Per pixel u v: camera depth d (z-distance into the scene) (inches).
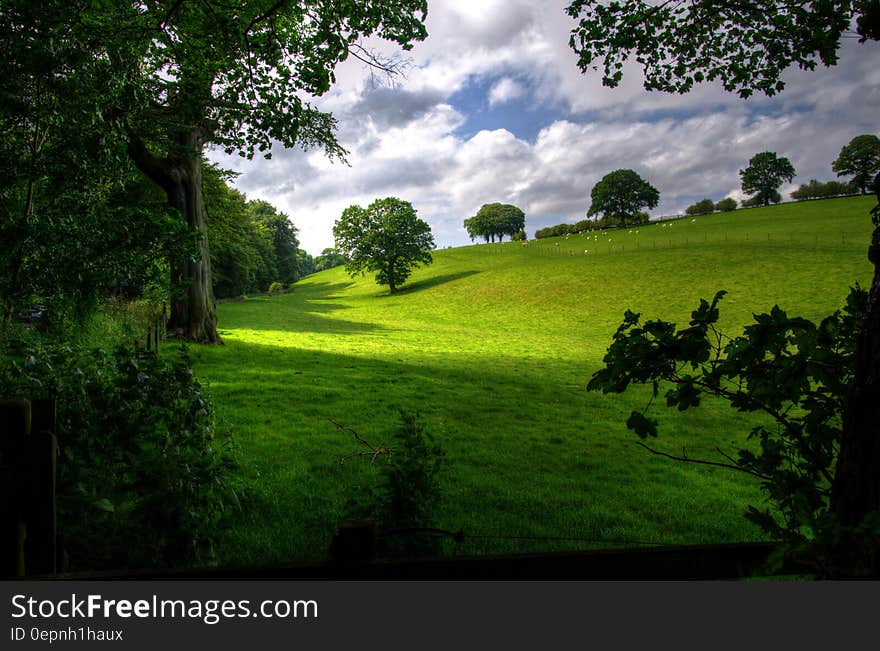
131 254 342.0
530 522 261.3
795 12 236.2
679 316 1866.4
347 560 80.0
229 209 1781.5
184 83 411.8
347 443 387.2
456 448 409.1
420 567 80.7
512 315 2229.3
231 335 1189.1
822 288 1904.5
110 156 303.9
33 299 313.9
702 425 555.8
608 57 296.7
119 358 179.3
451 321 2209.6
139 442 170.4
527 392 713.6
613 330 1797.5
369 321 2146.9
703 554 88.7
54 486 99.3
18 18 250.1
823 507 118.5
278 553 198.7
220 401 508.4
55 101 273.1
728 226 4089.6
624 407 640.4
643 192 5625.0
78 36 274.2
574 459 405.4
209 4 349.1
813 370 117.3
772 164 5812.0
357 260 3314.5
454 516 257.3
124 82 306.8
